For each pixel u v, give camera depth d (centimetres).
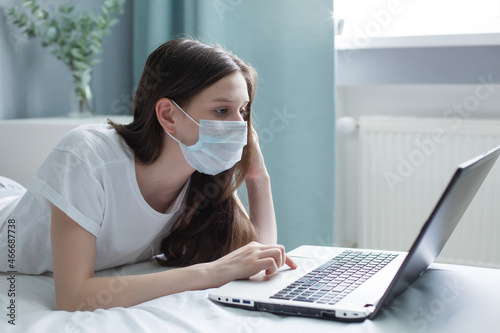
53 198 110
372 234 247
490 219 223
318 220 223
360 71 241
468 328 83
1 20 213
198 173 133
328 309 87
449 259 232
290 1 219
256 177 146
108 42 249
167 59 117
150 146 118
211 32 227
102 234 121
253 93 127
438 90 241
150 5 235
